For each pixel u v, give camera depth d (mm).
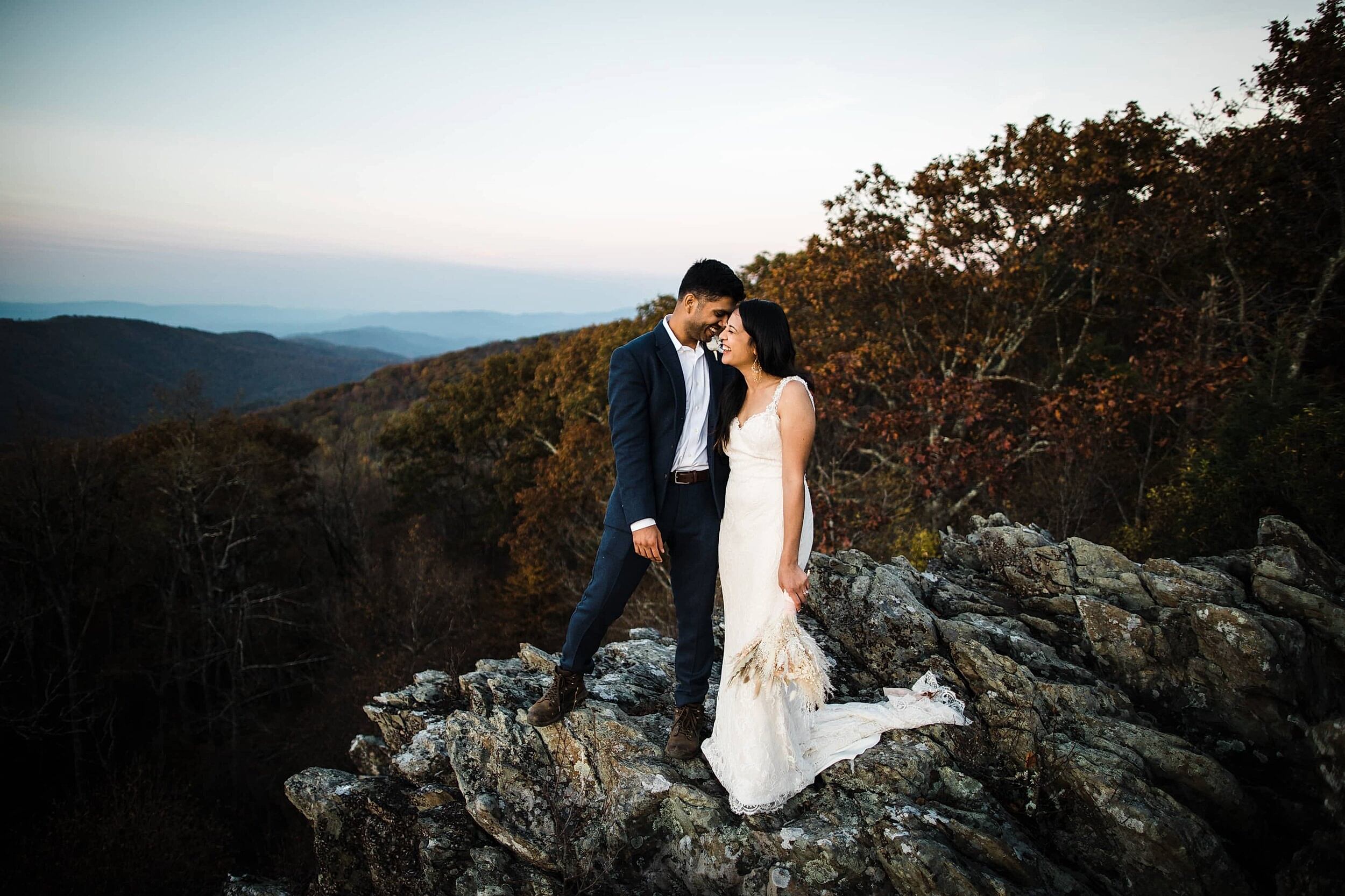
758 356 2766
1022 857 2531
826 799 2877
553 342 41094
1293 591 3416
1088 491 13102
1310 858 2395
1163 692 3402
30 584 25375
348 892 3184
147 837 19469
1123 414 13539
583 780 3139
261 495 29625
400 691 4012
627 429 2900
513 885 2916
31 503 24047
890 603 3703
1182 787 2865
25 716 23188
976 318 18641
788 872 2695
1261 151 12422
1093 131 15320
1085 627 3615
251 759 24422
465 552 37969
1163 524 8227
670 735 3213
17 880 18719
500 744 3277
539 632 26250
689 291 2844
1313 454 6109
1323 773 2568
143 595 28672
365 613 28422
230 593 27641
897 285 17938
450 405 40344
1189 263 15391
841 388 15648
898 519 14586
